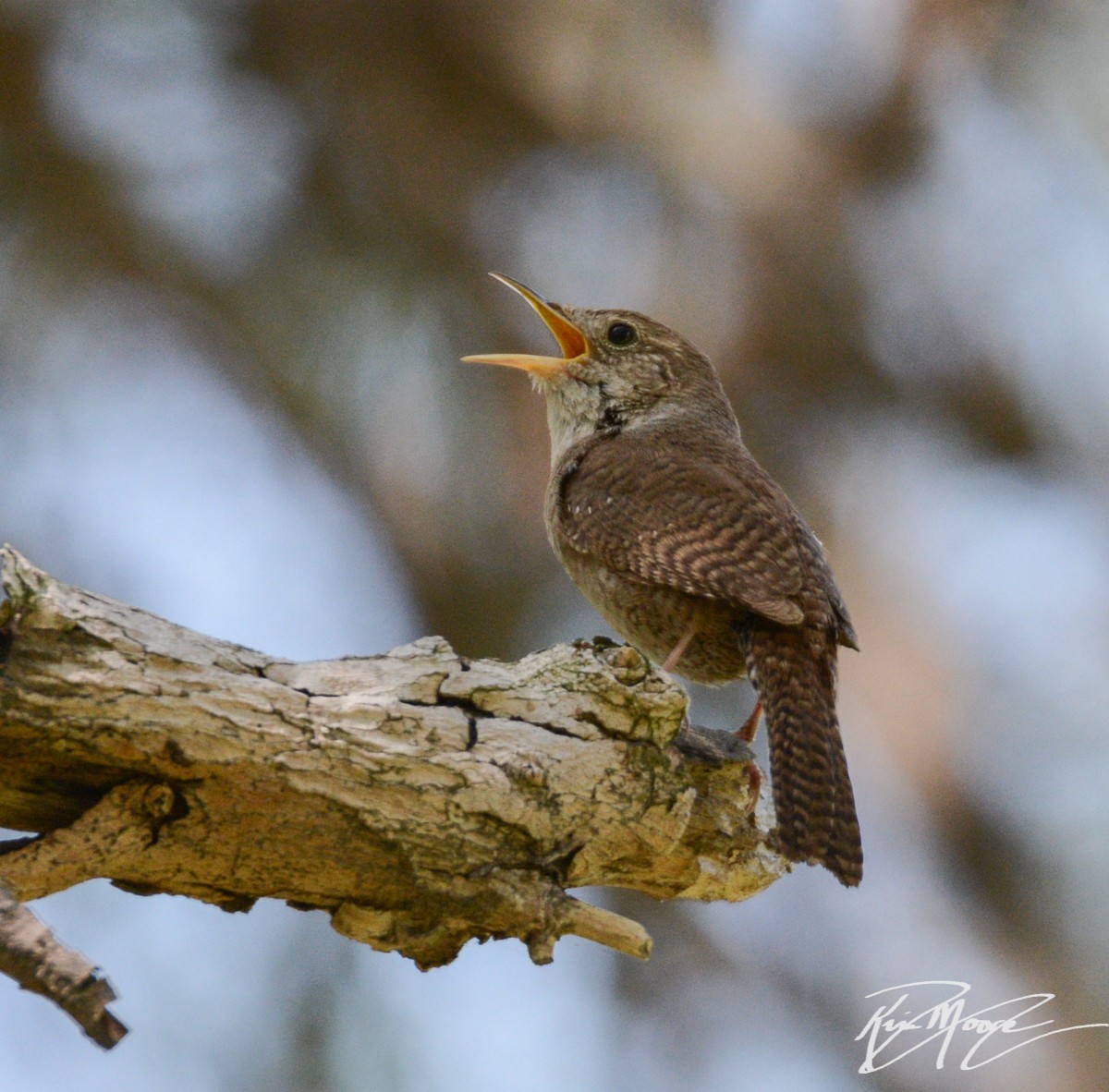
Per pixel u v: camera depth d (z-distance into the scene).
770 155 12.38
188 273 12.50
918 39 12.78
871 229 12.88
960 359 13.09
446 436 12.27
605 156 12.33
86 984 4.34
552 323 8.63
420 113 12.34
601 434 8.05
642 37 12.23
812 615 6.70
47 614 4.88
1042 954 12.43
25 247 12.36
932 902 12.60
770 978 12.30
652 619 7.18
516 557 12.27
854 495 12.66
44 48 12.52
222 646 5.25
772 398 12.57
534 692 5.69
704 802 6.16
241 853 5.34
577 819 5.72
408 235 12.33
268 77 12.65
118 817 5.12
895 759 12.52
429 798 5.41
